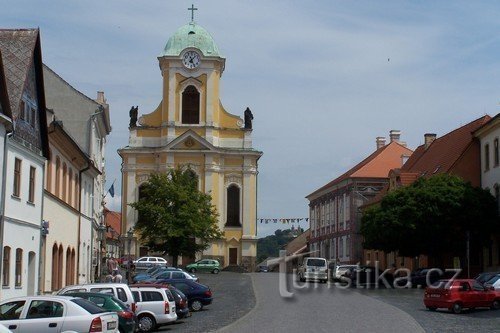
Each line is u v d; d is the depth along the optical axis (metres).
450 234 56.41
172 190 81.06
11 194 32.12
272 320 33.44
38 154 36.44
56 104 56.62
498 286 39.56
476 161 64.19
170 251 81.38
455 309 37.03
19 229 33.38
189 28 99.31
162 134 96.38
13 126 31.16
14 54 34.28
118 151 95.50
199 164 95.44
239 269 92.81
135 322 25.92
